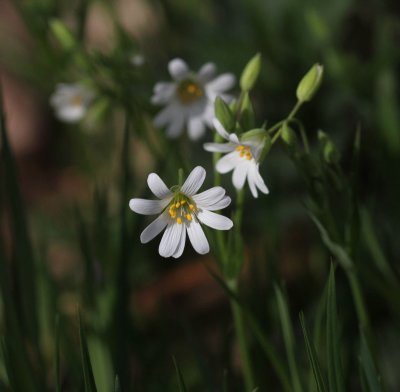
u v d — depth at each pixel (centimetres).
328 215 25
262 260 34
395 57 35
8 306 26
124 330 27
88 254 29
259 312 29
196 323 37
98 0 36
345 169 37
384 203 34
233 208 36
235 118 25
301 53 37
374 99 35
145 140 31
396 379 31
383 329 32
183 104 31
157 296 36
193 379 32
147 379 29
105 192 31
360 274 30
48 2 33
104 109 34
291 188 36
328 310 23
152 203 24
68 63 33
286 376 26
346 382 28
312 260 35
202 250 24
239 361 32
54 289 30
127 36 32
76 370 28
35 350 27
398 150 33
